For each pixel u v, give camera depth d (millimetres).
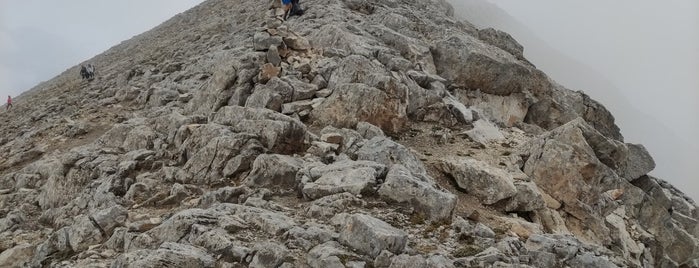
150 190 17141
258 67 23312
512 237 14070
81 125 27281
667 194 29547
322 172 15883
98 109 30562
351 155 17875
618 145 20562
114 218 14859
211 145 17594
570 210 18703
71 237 14656
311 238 12461
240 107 19969
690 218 26984
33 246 15477
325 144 17953
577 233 18469
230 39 36312
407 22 31859
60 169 20234
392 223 13711
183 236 12789
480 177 17562
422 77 24250
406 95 21484
